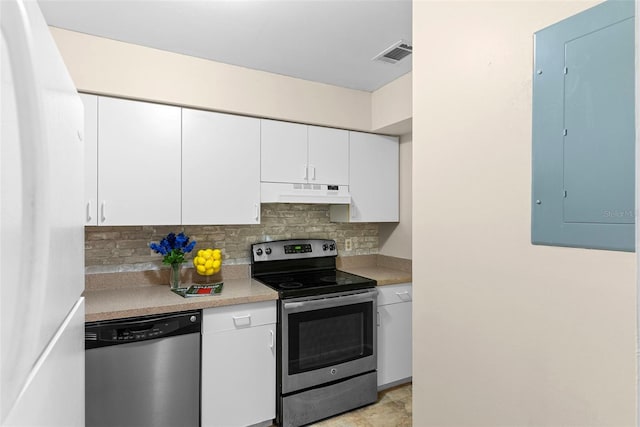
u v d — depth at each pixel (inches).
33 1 15.1
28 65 13.5
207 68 93.3
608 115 29.2
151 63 86.9
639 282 12.8
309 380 94.0
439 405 44.6
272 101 101.8
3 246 12.0
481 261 39.8
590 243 30.3
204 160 94.0
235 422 86.7
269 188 102.7
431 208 46.0
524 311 35.5
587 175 30.5
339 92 112.5
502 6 37.7
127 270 97.4
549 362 33.4
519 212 35.9
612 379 29.1
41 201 14.4
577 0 31.3
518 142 36.0
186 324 80.9
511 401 36.6
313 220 125.4
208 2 68.4
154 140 88.2
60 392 20.4
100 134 82.4
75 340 25.1
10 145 12.5
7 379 12.5
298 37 81.4
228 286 99.5
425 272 46.8
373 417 98.2
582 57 30.9
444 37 44.4
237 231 112.5
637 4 13.0
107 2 68.3
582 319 31.0
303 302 93.5
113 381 74.1
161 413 78.5
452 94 43.3
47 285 16.6
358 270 127.0
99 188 82.0
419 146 47.9
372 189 120.9
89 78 80.7
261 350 90.2
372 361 104.2
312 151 109.5
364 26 76.5
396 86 107.1
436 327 45.1
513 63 36.5
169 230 102.8
